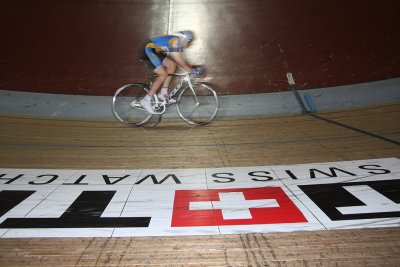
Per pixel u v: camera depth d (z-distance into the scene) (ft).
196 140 13.08
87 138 13.43
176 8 30.89
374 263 5.02
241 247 5.59
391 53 21.79
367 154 10.42
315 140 12.41
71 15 28.60
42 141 12.96
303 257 5.25
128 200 7.63
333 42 23.75
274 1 30.55
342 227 6.08
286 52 23.30
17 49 23.63
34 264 5.19
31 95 18.86
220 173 9.41
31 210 7.09
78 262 5.25
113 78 21.02
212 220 6.59
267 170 9.52
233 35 25.91
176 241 5.84
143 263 5.21
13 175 9.32
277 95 18.85
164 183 8.72
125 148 12.15
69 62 22.61
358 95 17.97
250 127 14.78
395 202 6.96
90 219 6.69
